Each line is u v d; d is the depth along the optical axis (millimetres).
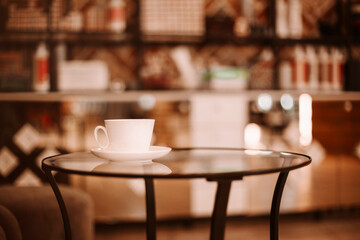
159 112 2482
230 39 2842
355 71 2906
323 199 2646
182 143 2480
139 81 2684
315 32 3197
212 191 2492
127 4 2918
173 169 875
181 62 2752
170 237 2400
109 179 2395
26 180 2400
